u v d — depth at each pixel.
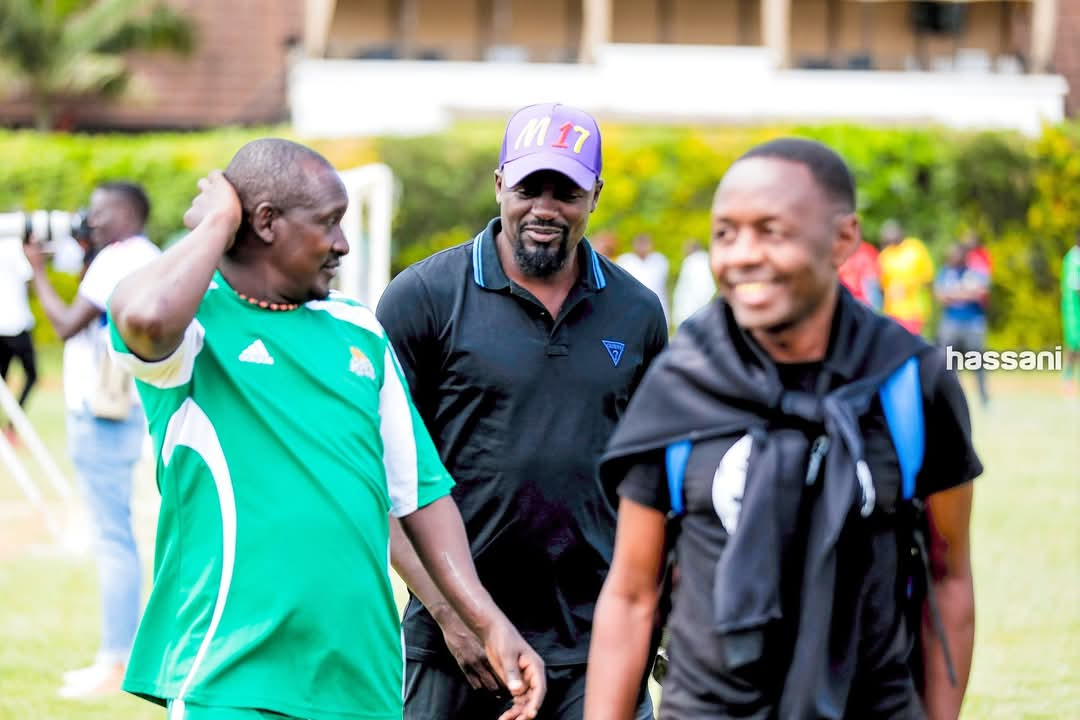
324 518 8.81
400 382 9.62
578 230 10.92
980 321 48.50
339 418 9.00
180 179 63.75
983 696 17.03
